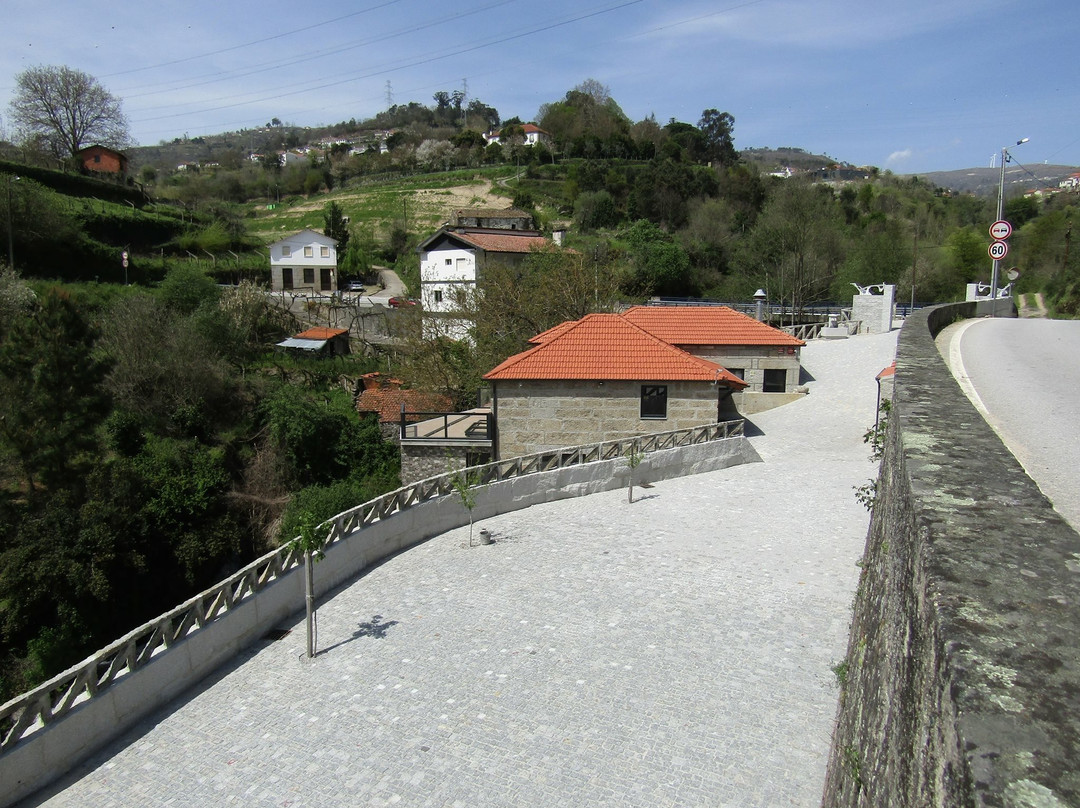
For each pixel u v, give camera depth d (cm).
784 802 805
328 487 3088
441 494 1797
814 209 7006
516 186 10369
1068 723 194
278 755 956
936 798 229
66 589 2369
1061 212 7406
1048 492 790
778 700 997
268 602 1310
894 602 432
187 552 2733
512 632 1243
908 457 477
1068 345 2183
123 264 6062
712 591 1350
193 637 1146
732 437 2222
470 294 3959
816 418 2722
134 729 1037
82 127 8675
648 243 6862
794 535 1608
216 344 4225
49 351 2962
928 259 6988
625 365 2414
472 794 855
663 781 853
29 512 2670
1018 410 1240
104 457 3058
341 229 8388
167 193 10656
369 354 4991
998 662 225
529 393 2400
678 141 12681
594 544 1633
